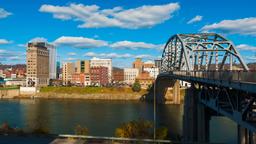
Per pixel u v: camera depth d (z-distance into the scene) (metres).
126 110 162.00
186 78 83.06
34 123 113.88
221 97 53.25
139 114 143.88
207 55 114.19
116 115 139.50
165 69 183.25
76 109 165.62
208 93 61.06
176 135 90.38
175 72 115.38
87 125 110.56
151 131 66.56
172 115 140.50
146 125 64.69
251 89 33.50
